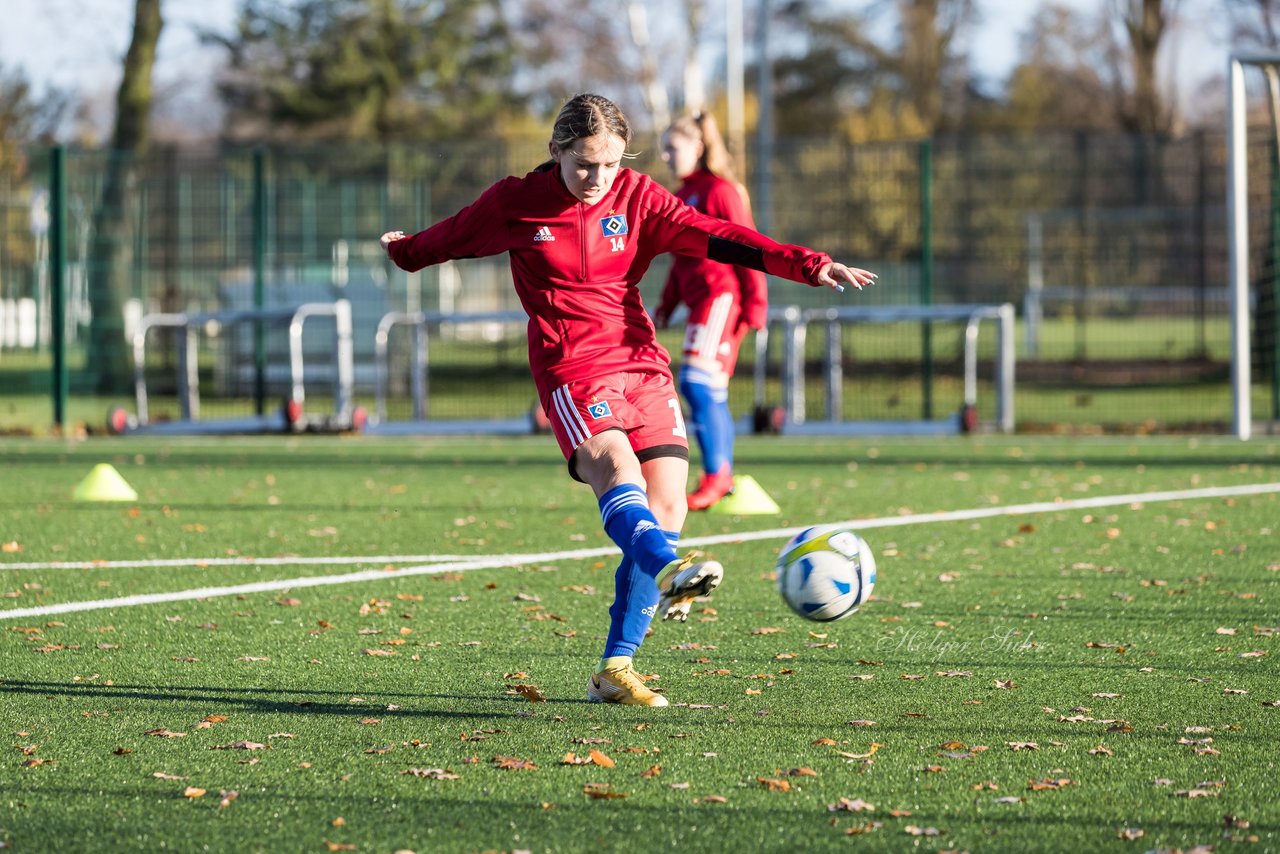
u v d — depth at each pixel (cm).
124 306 4334
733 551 1614
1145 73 8650
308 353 4569
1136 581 1396
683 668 1027
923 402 3575
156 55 6019
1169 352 5712
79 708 911
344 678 998
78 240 4369
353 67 8769
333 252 4962
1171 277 7038
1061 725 853
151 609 1270
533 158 5659
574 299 938
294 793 724
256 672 1016
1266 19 8381
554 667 1035
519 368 4544
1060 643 1107
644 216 941
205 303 4791
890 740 821
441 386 4738
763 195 4334
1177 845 637
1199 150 5091
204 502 2111
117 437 3481
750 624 1194
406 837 656
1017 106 11225
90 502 2103
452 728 857
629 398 938
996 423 3519
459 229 953
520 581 1424
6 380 4588
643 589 925
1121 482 2320
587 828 666
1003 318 3494
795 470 2567
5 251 4722
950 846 638
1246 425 3123
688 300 1875
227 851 640
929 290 3634
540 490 2273
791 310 3553
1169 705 902
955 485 2302
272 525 1848
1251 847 635
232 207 4625
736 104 7450
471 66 9269
